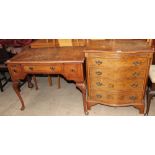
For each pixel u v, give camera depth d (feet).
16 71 9.18
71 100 11.25
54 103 11.09
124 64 8.11
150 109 9.86
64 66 8.51
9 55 12.67
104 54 8.00
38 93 12.28
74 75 8.68
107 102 9.43
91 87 9.27
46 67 8.68
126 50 7.77
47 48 10.27
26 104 11.20
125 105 9.30
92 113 9.89
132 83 8.67
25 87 13.17
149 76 8.73
